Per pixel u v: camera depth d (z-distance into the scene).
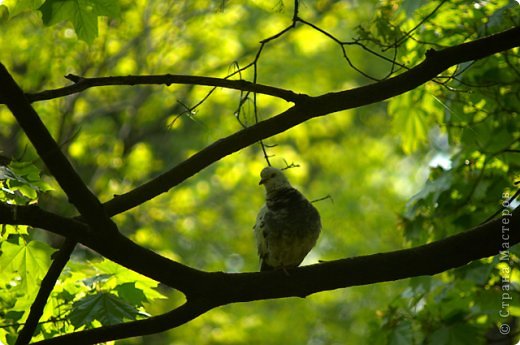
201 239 21.52
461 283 11.32
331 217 23.03
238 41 20.84
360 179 23.83
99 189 20.19
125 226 20.25
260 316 21.78
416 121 12.13
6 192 8.35
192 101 21.23
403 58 11.31
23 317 8.86
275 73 21.25
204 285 7.48
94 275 9.20
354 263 7.65
